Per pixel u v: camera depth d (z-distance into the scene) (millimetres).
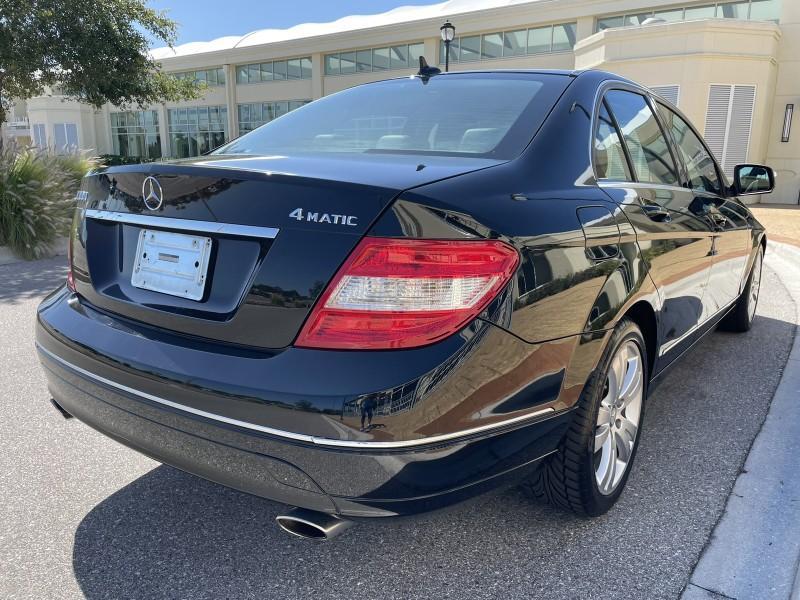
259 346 1719
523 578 2107
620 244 2295
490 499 2570
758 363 4234
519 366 1789
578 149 2359
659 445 3051
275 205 1725
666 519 2432
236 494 2639
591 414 2152
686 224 2975
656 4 22797
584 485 2225
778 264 8258
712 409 3480
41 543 2291
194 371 1743
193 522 2434
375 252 1606
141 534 2354
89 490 2650
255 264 1737
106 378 1941
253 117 37188
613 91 2854
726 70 18703
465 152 2238
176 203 1914
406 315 1604
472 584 2084
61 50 15438
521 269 1775
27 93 17828
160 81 19156
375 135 2541
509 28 26438
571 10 24469
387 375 1580
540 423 1925
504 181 1946
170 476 2775
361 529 2385
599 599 2006
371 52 30969
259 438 1653
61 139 43062
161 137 42906
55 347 2143
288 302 1671
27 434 3156
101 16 15719
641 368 2576
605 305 2146
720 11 21828
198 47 45562
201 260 1863
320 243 1653
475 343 1661
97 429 2105
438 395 1611
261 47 34656
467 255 1655
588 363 2080
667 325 2809
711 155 4055
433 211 1649
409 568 2168
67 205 9836
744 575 2111
